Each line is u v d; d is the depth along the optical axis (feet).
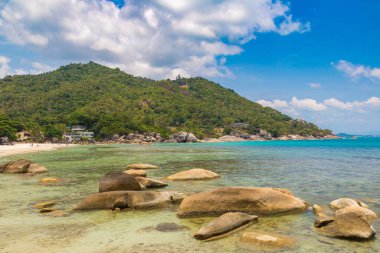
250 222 38.88
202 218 42.16
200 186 68.28
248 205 43.55
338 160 146.10
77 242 32.86
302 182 74.74
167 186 67.77
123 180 53.47
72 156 183.93
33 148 313.32
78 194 60.39
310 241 32.99
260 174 90.84
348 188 66.08
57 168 110.52
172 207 48.21
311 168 108.58
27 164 95.91
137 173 74.54
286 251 30.27
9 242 32.89
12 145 380.78
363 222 34.71
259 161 140.05
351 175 88.53
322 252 30.04
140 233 35.81
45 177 85.05
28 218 42.45
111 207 46.96
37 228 37.78
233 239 33.58
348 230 33.99
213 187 66.95
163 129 635.66
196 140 605.31
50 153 220.64
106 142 525.34
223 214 38.96
